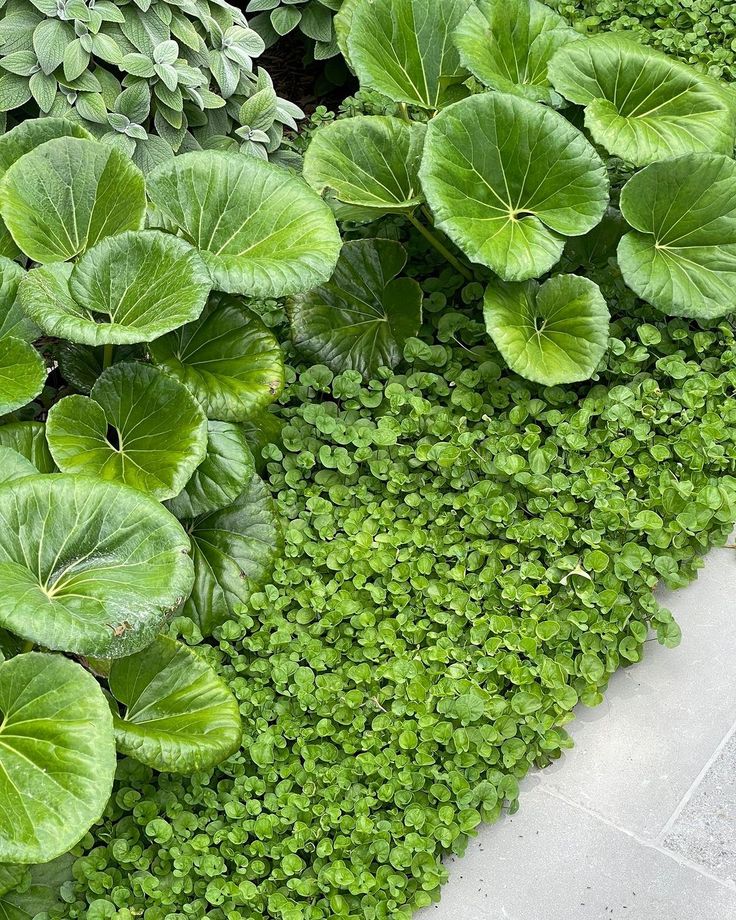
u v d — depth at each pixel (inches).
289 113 76.1
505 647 56.9
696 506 59.5
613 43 66.0
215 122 74.2
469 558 59.3
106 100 69.0
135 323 57.1
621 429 62.7
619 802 54.5
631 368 64.1
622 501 59.1
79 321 54.6
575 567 58.1
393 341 66.8
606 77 65.7
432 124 61.4
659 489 60.2
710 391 63.0
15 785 46.0
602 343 62.1
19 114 70.4
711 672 57.7
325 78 85.1
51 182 60.1
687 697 57.1
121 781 53.9
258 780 53.7
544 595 58.1
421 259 70.9
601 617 57.6
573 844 53.6
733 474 62.0
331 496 61.4
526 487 61.0
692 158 62.2
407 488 61.7
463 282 69.4
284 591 59.0
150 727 51.6
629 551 58.4
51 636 46.6
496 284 63.3
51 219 60.2
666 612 57.1
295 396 65.9
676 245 65.0
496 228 62.6
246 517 59.8
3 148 61.2
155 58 68.6
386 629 57.1
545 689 56.0
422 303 67.3
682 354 64.2
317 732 54.7
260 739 54.3
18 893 51.0
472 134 62.0
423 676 55.6
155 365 58.3
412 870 51.5
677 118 65.8
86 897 51.1
